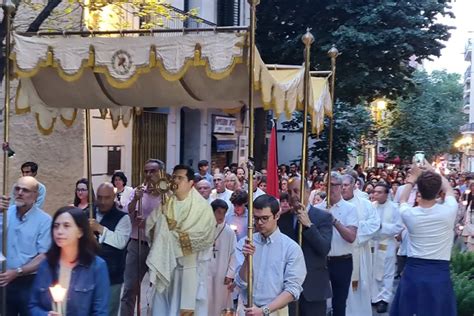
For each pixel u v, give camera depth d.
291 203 6.89
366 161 47.38
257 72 6.20
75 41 6.54
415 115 40.34
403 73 24.30
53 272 4.44
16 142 13.10
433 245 6.86
